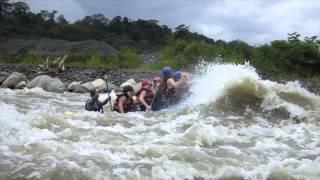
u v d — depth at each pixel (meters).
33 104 12.04
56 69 23.70
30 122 7.96
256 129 8.52
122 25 77.75
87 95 15.44
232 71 11.34
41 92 15.79
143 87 11.09
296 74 24.44
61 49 41.53
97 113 9.53
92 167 5.63
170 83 10.98
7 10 70.31
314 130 8.35
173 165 5.80
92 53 34.84
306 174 5.64
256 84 10.73
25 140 6.83
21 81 17.72
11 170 5.45
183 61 27.72
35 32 65.50
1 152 6.09
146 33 77.38
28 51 37.50
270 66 24.53
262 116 9.94
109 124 8.59
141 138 7.30
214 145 7.05
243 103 10.56
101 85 17.02
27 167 5.54
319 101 10.86
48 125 7.95
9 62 33.75
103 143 6.90
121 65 31.14
